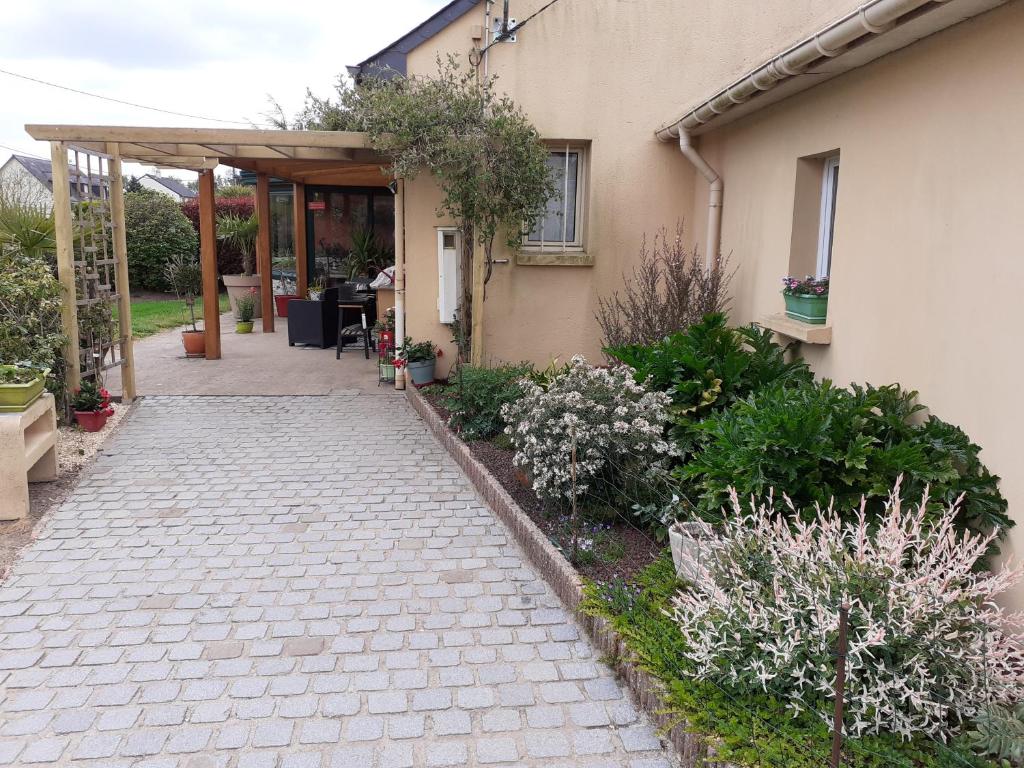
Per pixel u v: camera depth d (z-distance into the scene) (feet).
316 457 21.59
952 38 12.48
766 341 17.98
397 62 30.04
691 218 27.22
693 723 9.09
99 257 28.60
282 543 15.84
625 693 10.75
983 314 11.64
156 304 62.49
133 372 27.61
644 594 11.96
